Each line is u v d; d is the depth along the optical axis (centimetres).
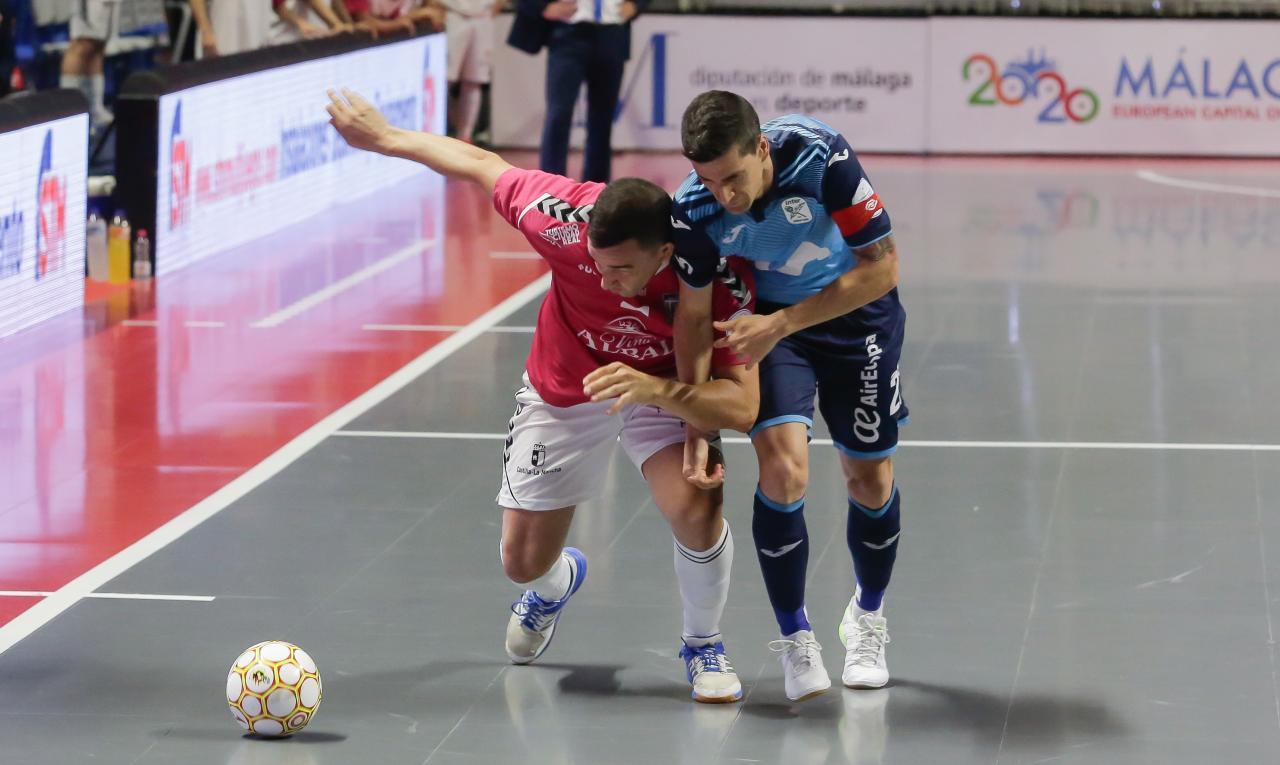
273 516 1572
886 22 4459
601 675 1190
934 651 1231
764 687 1166
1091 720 1100
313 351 2283
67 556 1453
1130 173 4178
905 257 3023
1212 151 4456
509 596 1360
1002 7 4444
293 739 1070
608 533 1523
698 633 1144
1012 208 3616
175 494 1641
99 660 1211
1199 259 3000
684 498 1078
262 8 3419
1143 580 1386
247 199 3138
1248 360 2222
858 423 1114
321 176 3512
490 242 3184
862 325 1098
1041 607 1324
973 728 1088
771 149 1003
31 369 2167
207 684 1167
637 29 4462
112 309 2544
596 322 1072
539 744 1063
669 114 4491
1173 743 1062
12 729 1084
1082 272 2872
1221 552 1455
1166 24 4409
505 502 1136
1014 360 2228
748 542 1496
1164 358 2238
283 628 1282
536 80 4475
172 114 2786
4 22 2738
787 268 1066
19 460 1753
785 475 1075
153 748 1053
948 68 4481
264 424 1909
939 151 4516
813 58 4484
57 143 2466
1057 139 4491
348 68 3562
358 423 1917
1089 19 4428
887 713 1114
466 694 1152
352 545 1488
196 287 2717
